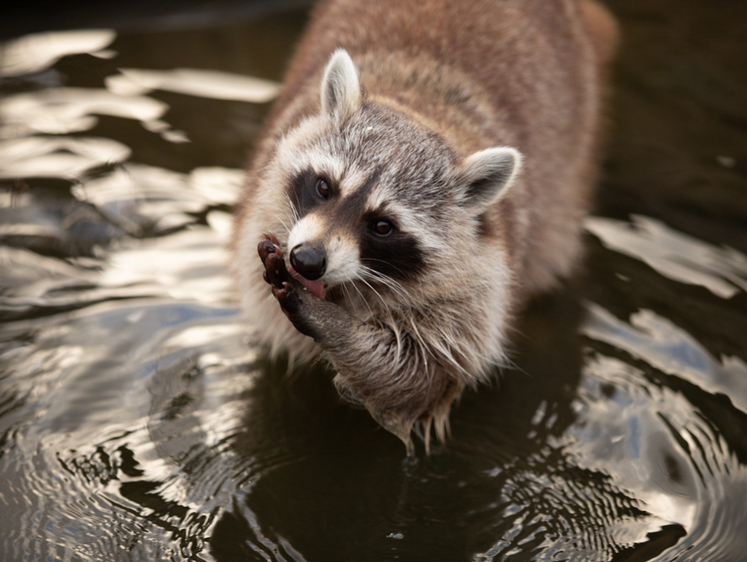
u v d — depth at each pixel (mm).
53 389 1625
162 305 1717
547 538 1544
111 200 1829
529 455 1615
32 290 1716
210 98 2020
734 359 1694
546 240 1772
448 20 1716
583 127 1827
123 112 1976
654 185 1932
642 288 1780
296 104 1659
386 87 1646
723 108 2078
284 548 1522
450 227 1578
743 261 1810
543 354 1712
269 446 1606
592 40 1884
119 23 2236
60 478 1555
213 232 1805
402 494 1576
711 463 1602
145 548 1510
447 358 1599
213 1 2326
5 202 1808
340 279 1538
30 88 2006
